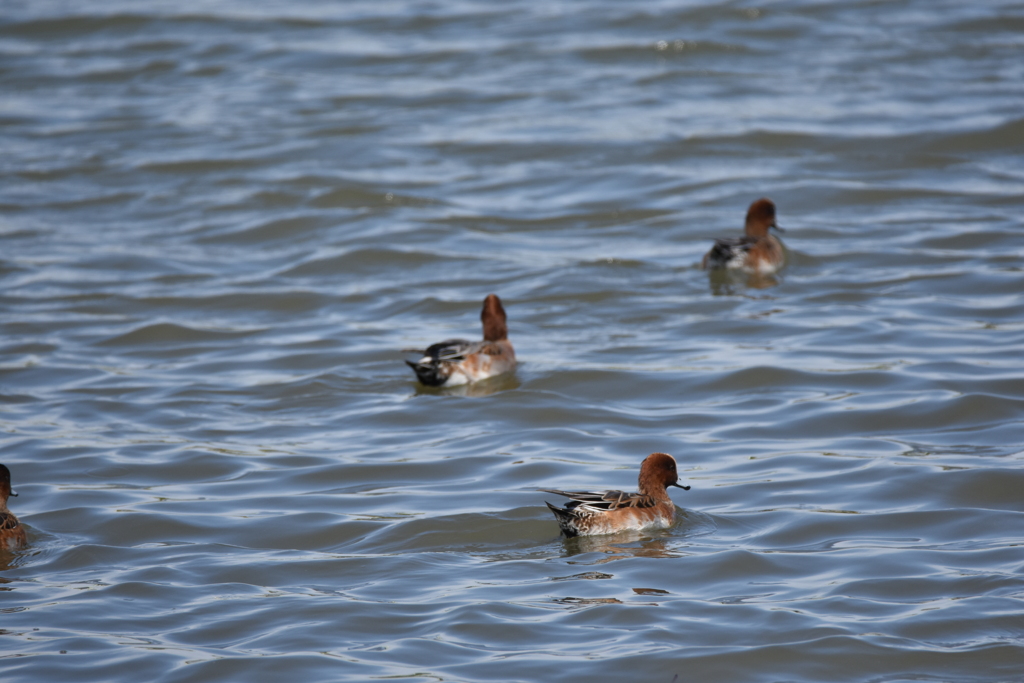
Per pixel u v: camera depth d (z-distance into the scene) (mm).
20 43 43781
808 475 13484
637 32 42406
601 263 23828
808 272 22828
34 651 9602
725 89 36594
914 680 9016
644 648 9461
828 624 9805
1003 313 19625
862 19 43031
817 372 17188
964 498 12594
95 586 11023
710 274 23016
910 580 10609
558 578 10953
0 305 22203
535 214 27609
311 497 13391
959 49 39438
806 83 36750
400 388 17703
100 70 40406
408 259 24578
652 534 12055
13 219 27891
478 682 9000
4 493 12336
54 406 17062
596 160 31141
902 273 22250
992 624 9734
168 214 28328
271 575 11242
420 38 42969
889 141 31141
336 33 43781
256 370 18750
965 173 28891
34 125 35438
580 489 13195
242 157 32000
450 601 10469
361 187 29328
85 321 21375
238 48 42219
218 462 14641
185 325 20812
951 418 15188
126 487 13828
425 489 13539
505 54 40656
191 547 12023
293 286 23188
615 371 17734
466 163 31547
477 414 16312
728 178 29266
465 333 20281
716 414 15906
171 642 9781
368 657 9430
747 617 9984
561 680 9039
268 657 9430
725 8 43844
